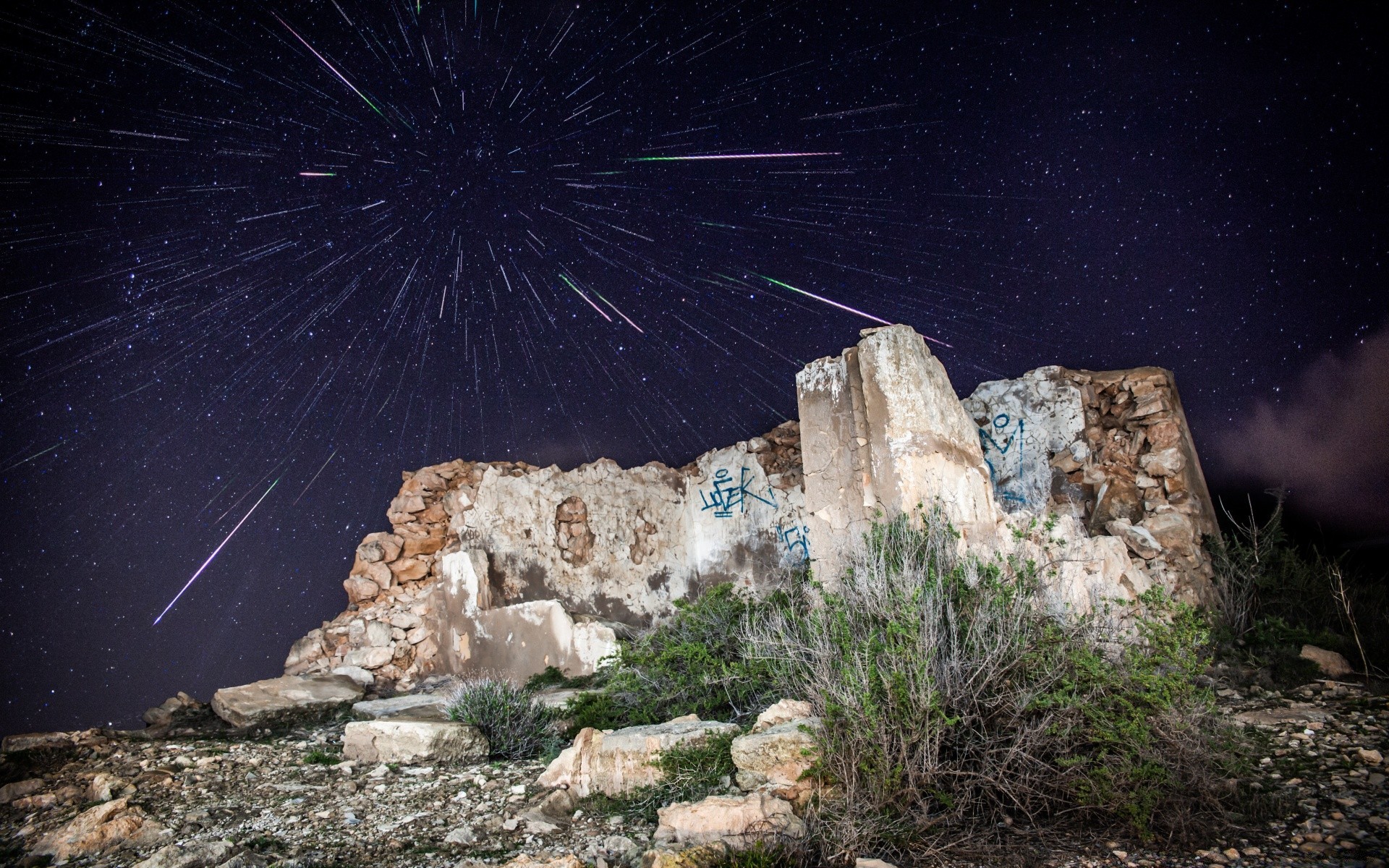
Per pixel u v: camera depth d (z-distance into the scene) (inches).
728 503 402.6
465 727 239.3
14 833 184.7
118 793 204.5
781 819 140.7
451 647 368.5
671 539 411.2
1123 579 271.0
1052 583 206.7
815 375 254.1
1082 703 149.3
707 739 175.9
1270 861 125.7
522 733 249.0
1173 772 142.3
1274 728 190.9
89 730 271.7
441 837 164.7
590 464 415.2
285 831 172.6
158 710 319.3
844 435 243.0
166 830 174.2
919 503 213.6
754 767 157.6
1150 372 344.8
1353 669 245.8
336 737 282.7
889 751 148.6
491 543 385.1
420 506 409.4
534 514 394.3
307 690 332.8
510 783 201.0
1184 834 133.6
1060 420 342.3
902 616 164.9
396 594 392.8
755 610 249.3
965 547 224.1
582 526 401.4
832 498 241.9
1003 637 161.5
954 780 148.9
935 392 242.5
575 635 326.6
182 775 220.5
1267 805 144.3
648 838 150.9
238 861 150.6
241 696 317.4
